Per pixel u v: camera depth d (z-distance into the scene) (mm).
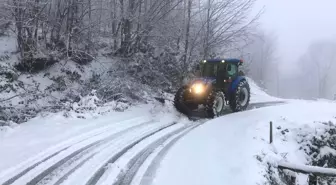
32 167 5188
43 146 6246
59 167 5238
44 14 11445
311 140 9273
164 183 4785
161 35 13281
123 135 7367
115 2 12852
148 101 11367
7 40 12055
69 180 4738
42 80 11031
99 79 11805
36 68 11328
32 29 11195
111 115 9219
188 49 15031
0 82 9812
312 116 10594
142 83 12570
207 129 8211
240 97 11297
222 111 10375
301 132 9453
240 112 10797
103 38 14297
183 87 10297
